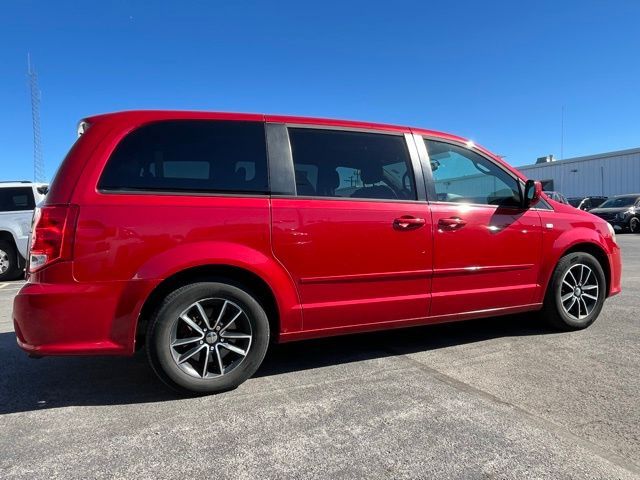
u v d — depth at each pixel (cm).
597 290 498
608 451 267
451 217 416
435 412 315
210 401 337
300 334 370
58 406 333
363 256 380
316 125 389
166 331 328
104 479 246
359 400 335
